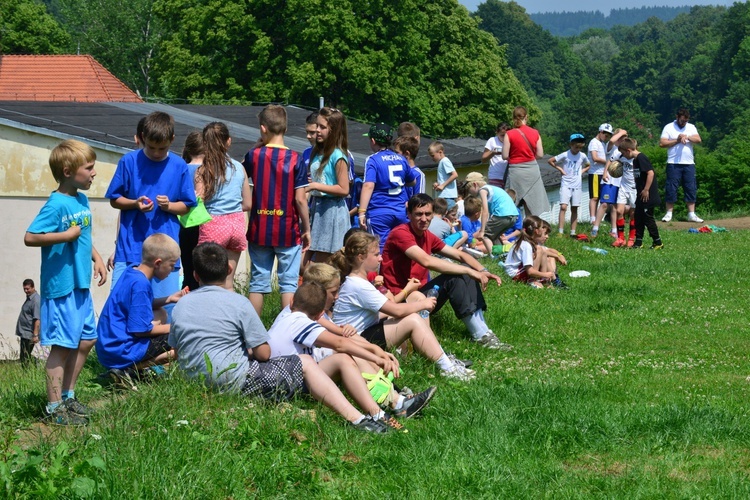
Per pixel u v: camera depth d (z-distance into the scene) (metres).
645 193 18.67
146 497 4.97
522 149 17.20
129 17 68.19
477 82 53.16
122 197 7.87
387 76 47.00
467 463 5.92
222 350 6.77
